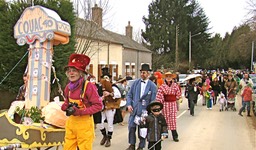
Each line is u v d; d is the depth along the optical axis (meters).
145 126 7.00
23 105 6.30
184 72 53.12
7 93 12.34
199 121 12.73
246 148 8.19
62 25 6.50
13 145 4.70
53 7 12.27
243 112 15.79
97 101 4.70
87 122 4.72
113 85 8.56
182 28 57.19
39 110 5.83
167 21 58.16
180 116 14.22
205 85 18.88
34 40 6.51
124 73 29.59
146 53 38.00
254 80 20.19
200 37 59.00
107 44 24.11
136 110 7.45
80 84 4.69
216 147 8.24
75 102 4.66
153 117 6.94
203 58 59.53
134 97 7.52
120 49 27.88
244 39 29.83
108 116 8.14
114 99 8.21
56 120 5.38
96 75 22.52
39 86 6.39
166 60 51.12
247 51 41.41
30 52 6.60
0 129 4.86
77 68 4.62
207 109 17.08
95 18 18.05
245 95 14.45
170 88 8.80
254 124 12.11
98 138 9.06
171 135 9.70
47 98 6.48
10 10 11.97
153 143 6.92
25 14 6.68
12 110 6.02
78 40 17.17
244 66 70.25
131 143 7.52
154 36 57.06
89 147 4.76
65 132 5.02
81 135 4.69
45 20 6.39
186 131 10.45
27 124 5.20
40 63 6.44
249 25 21.11
